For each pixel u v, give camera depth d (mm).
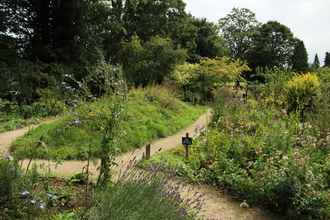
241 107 9586
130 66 23484
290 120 7582
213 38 34406
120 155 7277
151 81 22047
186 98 19969
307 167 4496
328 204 4051
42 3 17062
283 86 11219
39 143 3693
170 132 10734
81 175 4469
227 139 6672
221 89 12422
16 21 17297
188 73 21094
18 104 12820
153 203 3260
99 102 8539
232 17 49531
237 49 49750
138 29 29078
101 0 24438
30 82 13828
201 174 5793
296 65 41719
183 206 3629
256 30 47688
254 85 13266
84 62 17625
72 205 3494
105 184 3840
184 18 30062
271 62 42000
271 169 4777
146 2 27031
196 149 6941
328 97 8266
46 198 3145
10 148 7219
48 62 17344
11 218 2641
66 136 7848
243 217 4246
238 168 5633
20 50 16938
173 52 22297
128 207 3061
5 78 12984
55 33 17234
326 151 5984
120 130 4148
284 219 4266
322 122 7383
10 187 2725
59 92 13648
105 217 2889
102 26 25266
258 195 4793
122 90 5473
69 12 17297
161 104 13883
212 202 4754
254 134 6879
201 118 14789
